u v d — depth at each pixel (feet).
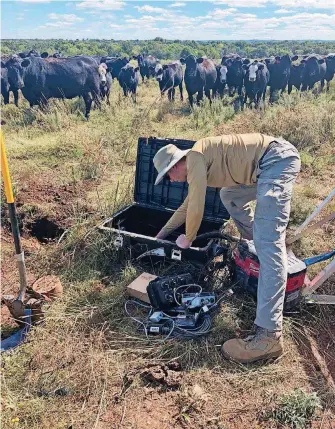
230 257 12.36
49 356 9.78
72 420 8.41
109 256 13.25
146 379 9.30
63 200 16.70
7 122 30.12
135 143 23.73
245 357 9.68
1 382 9.09
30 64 35.37
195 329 10.50
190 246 12.04
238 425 8.39
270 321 9.55
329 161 21.99
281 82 51.08
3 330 10.75
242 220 12.13
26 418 8.43
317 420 8.51
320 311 11.34
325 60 57.57
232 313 11.00
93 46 187.83
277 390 9.12
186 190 14.44
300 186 19.13
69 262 13.20
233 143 10.32
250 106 40.01
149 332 10.48
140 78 74.28
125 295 11.70
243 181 10.66
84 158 20.83
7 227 15.02
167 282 11.15
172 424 8.40
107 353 9.90
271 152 10.13
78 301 11.54
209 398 8.91
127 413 8.61
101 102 37.37
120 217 14.29
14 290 12.20
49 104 35.19
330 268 10.91
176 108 38.70
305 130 24.77
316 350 10.26
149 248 12.51
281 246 9.75
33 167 19.89
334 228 15.28
